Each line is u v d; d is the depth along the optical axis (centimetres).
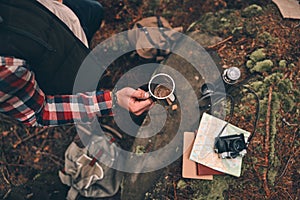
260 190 122
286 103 126
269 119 124
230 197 122
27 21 85
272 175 122
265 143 123
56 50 95
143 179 131
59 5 109
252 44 134
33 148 159
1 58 76
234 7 155
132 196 133
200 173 122
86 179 145
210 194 122
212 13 144
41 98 89
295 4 141
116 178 145
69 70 106
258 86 127
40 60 90
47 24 91
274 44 133
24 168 157
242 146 117
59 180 153
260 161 123
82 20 126
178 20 162
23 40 82
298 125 125
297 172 124
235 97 126
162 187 127
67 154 151
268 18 138
